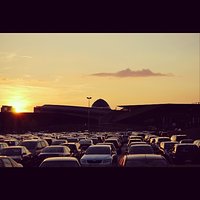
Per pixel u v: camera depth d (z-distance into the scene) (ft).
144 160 50.60
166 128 446.60
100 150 86.58
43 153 95.14
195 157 99.81
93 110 534.37
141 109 506.48
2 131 435.12
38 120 488.85
